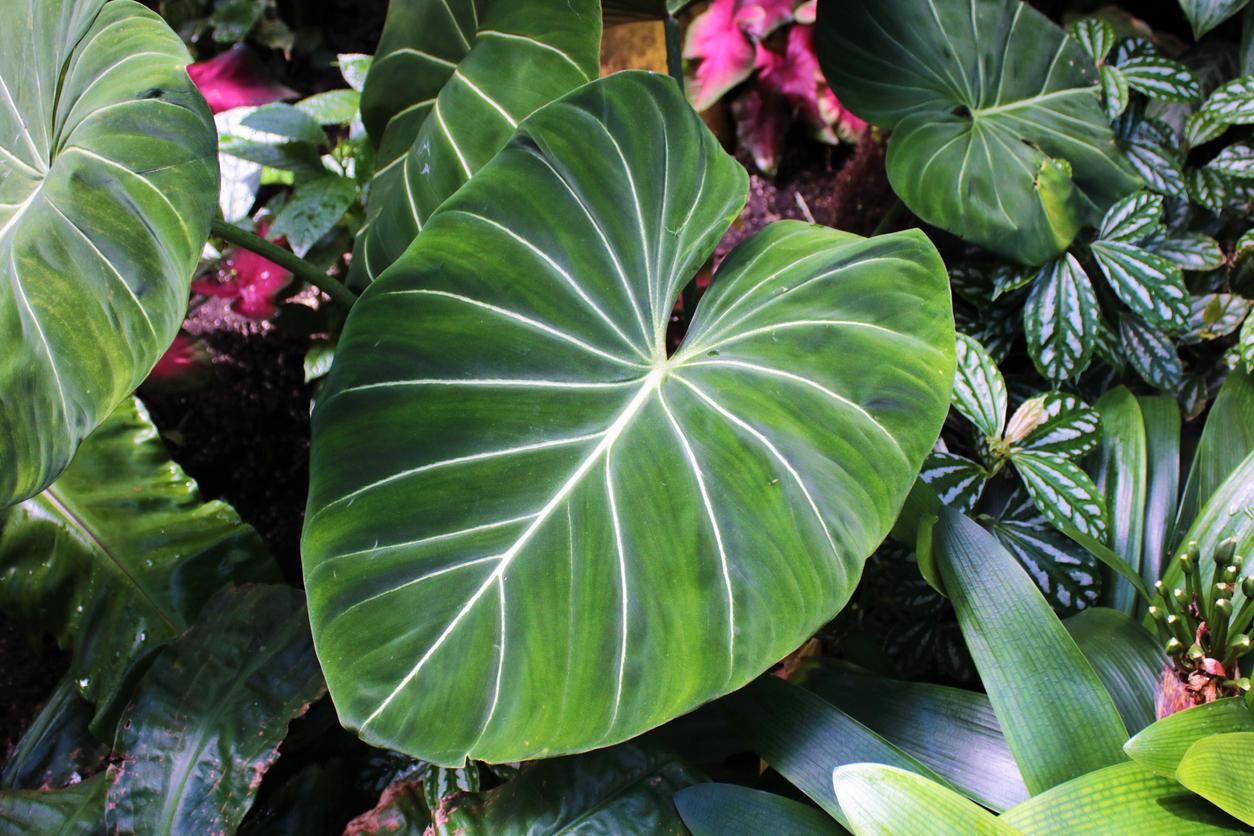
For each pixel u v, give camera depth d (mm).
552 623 677
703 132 779
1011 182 894
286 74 1380
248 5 1294
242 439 1134
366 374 703
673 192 764
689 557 686
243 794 791
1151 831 650
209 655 839
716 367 728
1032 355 895
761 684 748
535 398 714
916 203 879
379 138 910
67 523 915
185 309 682
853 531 687
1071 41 923
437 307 715
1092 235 926
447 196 813
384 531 688
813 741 730
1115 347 908
